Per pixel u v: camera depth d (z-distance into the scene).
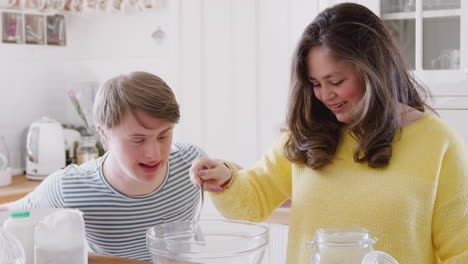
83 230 1.22
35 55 3.36
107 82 1.41
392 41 1.25
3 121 3.23
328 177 1.30
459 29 2.36
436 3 2.39
